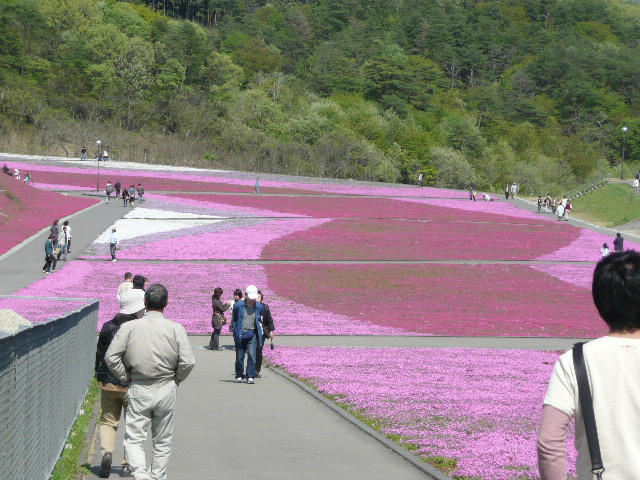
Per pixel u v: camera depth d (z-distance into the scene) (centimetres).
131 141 15462
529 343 3088
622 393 418
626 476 409
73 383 1427
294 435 1369
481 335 3266
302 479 1072
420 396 1772
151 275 4641
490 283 4909
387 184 12925
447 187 16300
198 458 1186
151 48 18438
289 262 5466
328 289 4438
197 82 19962
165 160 15188
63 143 14675
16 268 4666
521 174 16900
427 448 1277
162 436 996
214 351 2797
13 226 6181
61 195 8319
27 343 861
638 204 10550
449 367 2250
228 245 6047
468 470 1133
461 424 1485
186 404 1675
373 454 1234
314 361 2350
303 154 16112
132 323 984
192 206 8544
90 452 1252
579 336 3328
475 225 8312
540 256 6278
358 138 17075
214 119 17312
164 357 975
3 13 17688
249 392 1848
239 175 12462
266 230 7019
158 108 17062
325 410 1614
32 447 901
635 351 426
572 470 1159
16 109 14762
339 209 9119
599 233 8112
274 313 3625
